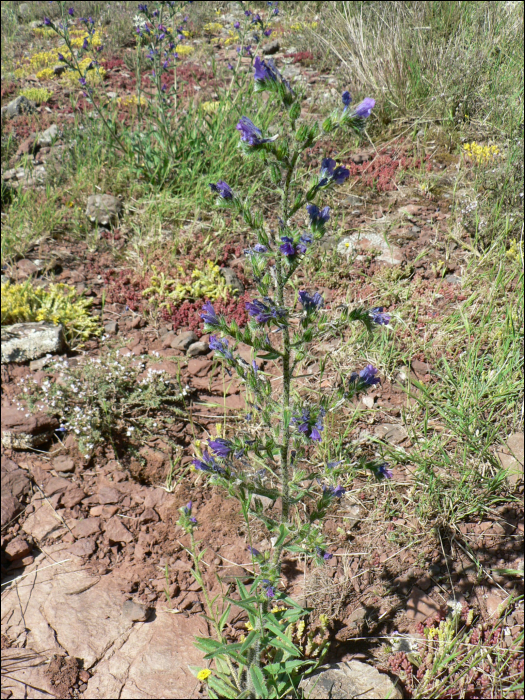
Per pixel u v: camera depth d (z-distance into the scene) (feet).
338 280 3.23
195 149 4.14
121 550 2.12
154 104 5.24
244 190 3.90
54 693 1.74
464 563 2.01
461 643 1.82
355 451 2.33
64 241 3.65
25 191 4.18
